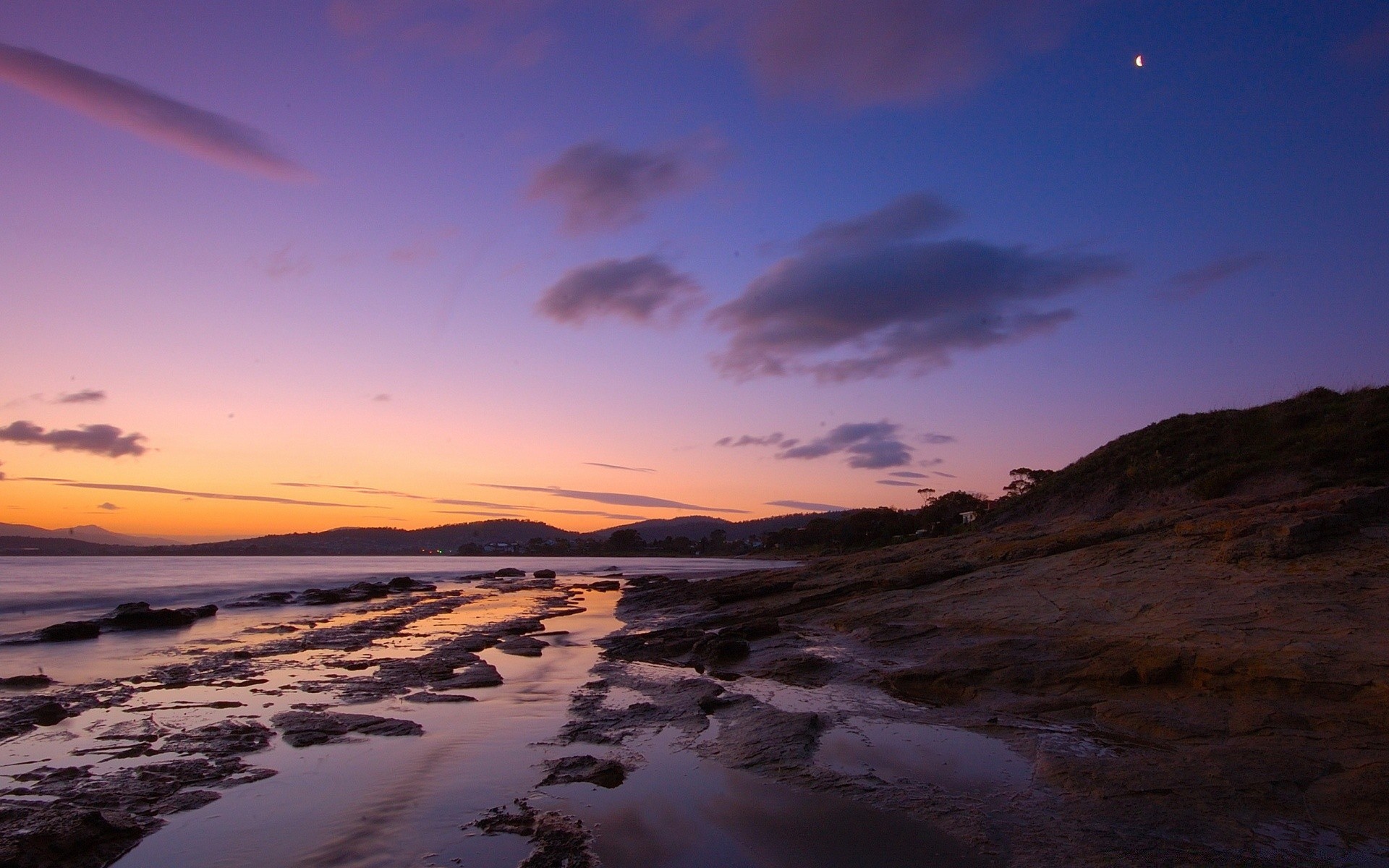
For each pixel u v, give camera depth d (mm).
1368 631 9031
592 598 34844
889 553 26781
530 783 7195
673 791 6941
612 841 5785
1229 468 23047
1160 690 9297
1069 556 16797
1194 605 11445
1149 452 29766
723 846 5684
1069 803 6367
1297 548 12273
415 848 5652
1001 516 32031
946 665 11367
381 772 7531
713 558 131500
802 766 7543
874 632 14609
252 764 7750
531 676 13250
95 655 15578
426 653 15836
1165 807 6066
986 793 6750
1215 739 7625
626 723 9531
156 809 6457
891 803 6539
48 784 7051
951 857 5441
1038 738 8250
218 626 21594
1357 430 21734
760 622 17047
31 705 10180
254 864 5395
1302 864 5102
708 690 11211
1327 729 7355
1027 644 11430
